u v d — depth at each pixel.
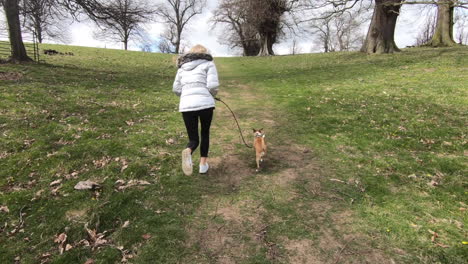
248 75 17.34
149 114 7.30
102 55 26.45
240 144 5.55
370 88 10.73
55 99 7.88
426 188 3.85
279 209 3.45
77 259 2.68
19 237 2.94
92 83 11.43
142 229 3.06
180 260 2.68
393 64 16.31
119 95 9.38
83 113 6.88
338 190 3.85
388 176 4.19
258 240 2.94
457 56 17.16
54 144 5.01
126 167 4.31
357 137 5.86
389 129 6.26
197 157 4.87
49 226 3.08
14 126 5.59
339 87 11.27
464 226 3.07
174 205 3.49
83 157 4.59
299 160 4.83
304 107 8.27
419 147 5.32
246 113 7.89
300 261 2.67
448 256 2.66
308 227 3.12
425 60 16.62
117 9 17.14
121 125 6.28
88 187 3.70
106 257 2.69
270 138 5.91
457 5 12.98
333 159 4.84
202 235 3.00
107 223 3.17
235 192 3.81
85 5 15.84
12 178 3.93
